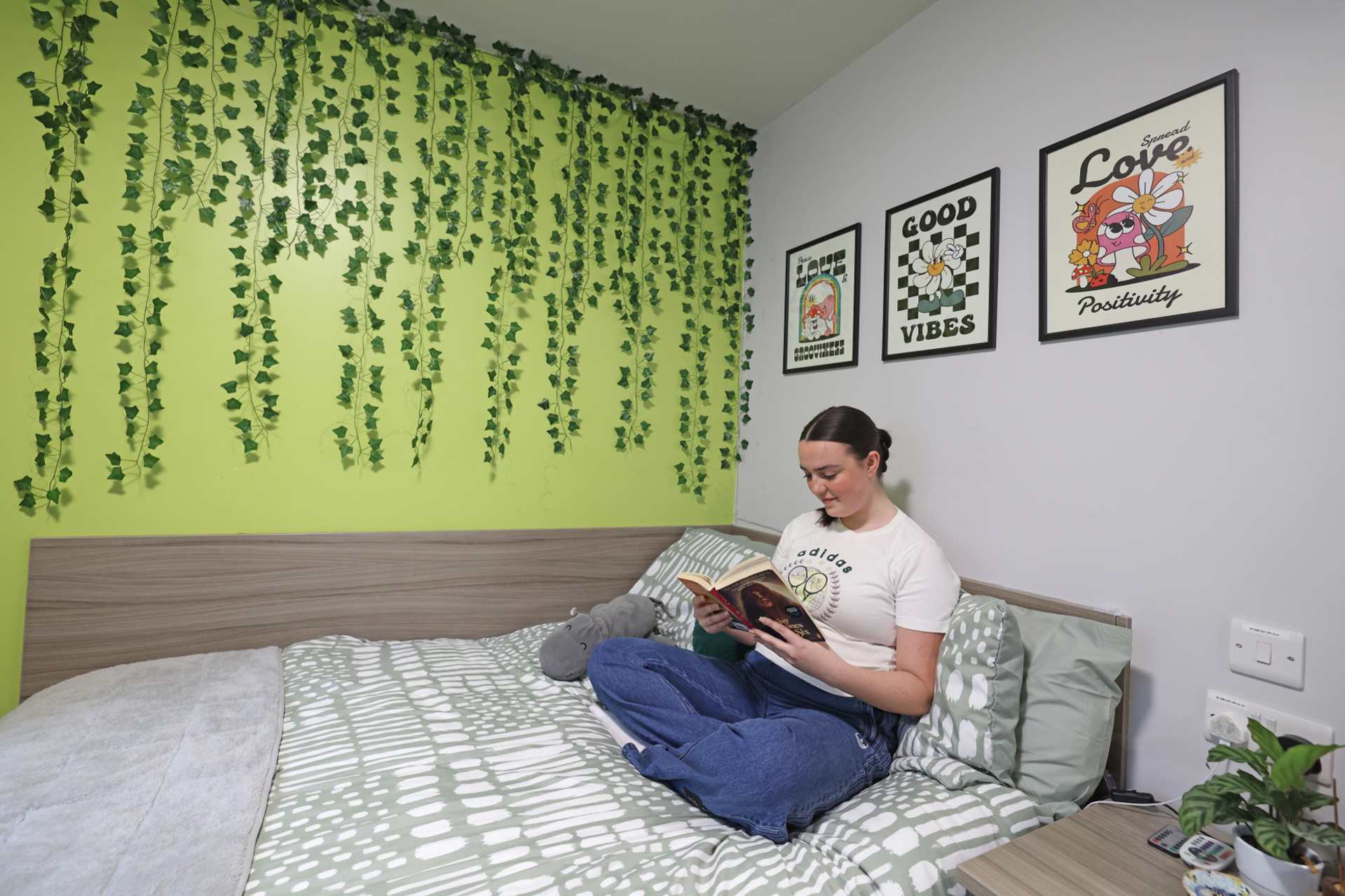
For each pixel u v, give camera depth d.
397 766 1.19
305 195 1.86
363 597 1.94
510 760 1.24
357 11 1.91
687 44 2.04
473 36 2.04
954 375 1.69
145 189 1.71
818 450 1.38
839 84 2.14
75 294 1.64
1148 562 1.26
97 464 1.68
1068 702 1.18
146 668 1.58
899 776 1.20
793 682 1.32
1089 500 1.37
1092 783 1.14
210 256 1.77
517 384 2.17
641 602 1.95
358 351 1.95
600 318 2.30
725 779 1.07
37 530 1.63
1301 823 0.84
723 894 0.89
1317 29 1.04
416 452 2.03
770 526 2.38
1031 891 0.87
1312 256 1.04
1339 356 1.02
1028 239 1.50
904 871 0.93
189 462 1.77
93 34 1.64
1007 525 1.54
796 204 2.30
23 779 1.07
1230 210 1.14
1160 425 1.25
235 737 1.25
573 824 1.04
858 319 2.01
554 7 1.89
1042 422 1.47
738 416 2.54
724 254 2.53
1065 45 1.44
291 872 0.90
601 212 2.29
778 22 1.91
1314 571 1.04
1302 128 1.06
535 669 1.78
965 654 1.19
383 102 1.96
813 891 0.90
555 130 2.21
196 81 1.74
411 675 1.64
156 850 0.91
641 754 1.26
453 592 2.05
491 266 2.12
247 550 1.80
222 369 1.79
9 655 1.61
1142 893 0.87
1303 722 1.04
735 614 1.23
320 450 1.91
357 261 1.93
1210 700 1.16
